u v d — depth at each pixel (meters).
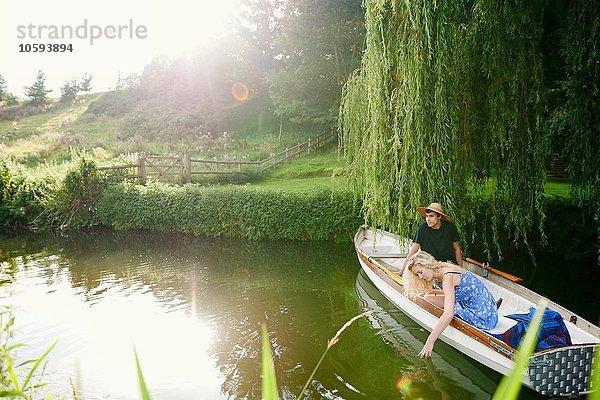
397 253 8.73
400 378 5.01
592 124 6.73
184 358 5.82
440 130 6.46
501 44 6.64
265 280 9.19
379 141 7.08
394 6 6.59
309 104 27.88
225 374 5.38
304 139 26.25
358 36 25.91
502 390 0.47
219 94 35.06
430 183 6.56
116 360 5.80
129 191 15.68
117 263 11.06
